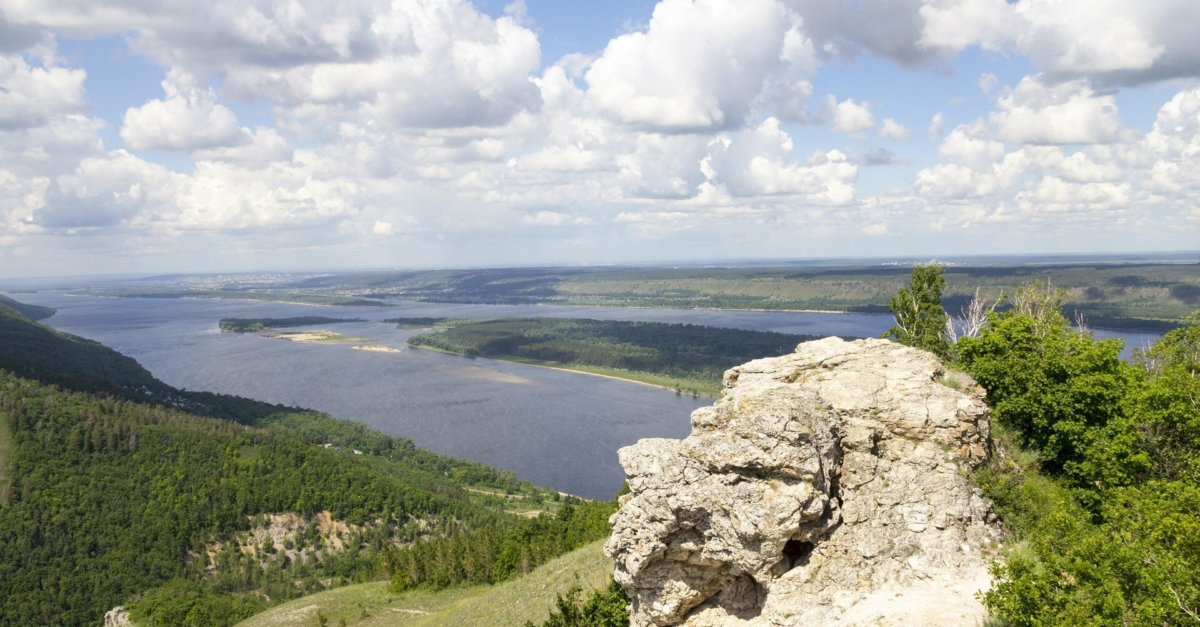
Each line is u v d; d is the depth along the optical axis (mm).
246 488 178750
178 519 167500
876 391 31656
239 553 164875
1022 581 21781
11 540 148750
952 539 27766
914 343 64062
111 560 151625
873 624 25016
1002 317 42094
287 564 164750
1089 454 32188
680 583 29578
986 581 26188
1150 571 20812
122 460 183375
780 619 26812
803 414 27891
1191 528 21328
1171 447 31375
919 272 66625
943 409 30422
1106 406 34000
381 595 103375
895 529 28125
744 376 36344
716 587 29750
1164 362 43656
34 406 194000
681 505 27984
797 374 35156
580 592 47062
